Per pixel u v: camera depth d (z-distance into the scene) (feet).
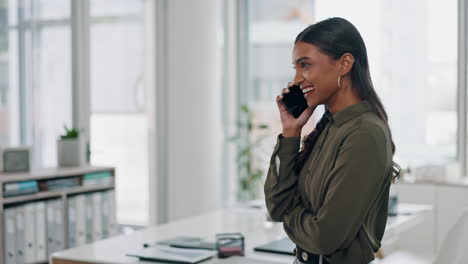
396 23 19.38
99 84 16.92
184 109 19.36
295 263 5.73
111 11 17.33
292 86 5.52
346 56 5.16
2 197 11.87
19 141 14.40
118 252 8.55
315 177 5.23
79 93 16.07
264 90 21.99
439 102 19.03
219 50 20.07
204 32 19.34
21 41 14.43
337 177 4.89
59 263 8.28
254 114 22.07
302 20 21.43
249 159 21.26
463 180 16.01
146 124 18.78
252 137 21.94
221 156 21.89
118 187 17.75
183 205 19.54
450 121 18.93
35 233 12.59
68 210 13.52
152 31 18.97
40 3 14.97
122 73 17.80
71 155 14.48
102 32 17.01
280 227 10.75
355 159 4.84
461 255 7.21
